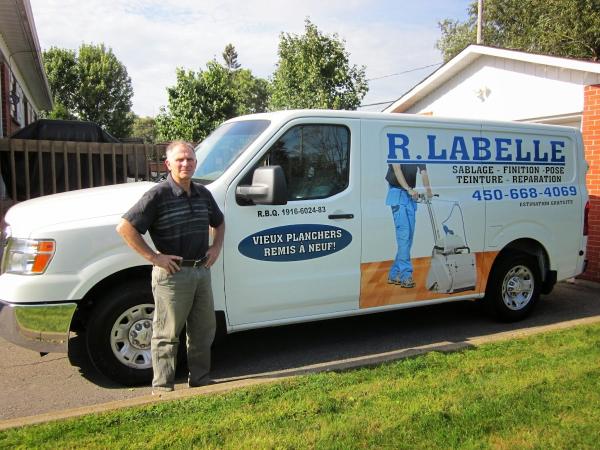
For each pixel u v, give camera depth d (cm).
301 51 1562
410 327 609
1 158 783
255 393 385
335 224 488
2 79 1234
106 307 417
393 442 320
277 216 462
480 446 317
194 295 389
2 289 401
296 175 477
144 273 436
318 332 590
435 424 341
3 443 315
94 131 923
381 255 514
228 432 329
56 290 397
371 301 515
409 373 425
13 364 485
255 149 459
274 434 327
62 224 402
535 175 625
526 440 324
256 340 561
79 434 326
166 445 314
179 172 368
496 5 2752
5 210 773
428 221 539
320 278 484
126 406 365
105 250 410
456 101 1164
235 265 448
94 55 4544
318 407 361
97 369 434
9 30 1142
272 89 1658
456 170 562
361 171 504
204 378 415
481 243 579
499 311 609
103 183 832
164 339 388
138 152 851
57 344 400
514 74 1014
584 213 664
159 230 371
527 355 464
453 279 562
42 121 897
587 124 816
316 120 485
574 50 2116
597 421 346
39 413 391
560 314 661
